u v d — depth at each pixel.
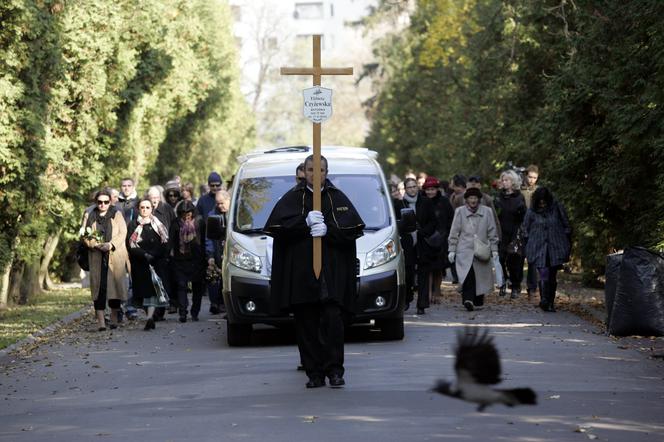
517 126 66.56
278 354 32.16
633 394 23.78
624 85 45.31
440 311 45.06
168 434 20.31
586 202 51.53
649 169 46.72
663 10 39.84
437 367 28.20
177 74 82.94
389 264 34.53
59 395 25.84
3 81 45.22
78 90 54.53
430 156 126.06
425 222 45.00
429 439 19.19
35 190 48.91
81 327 42.62
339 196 25.12
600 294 51.59
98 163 58.09
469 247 45.00
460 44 94.12
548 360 29.34
